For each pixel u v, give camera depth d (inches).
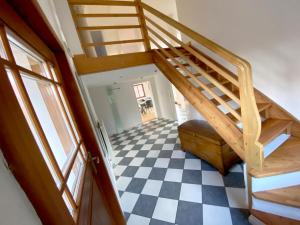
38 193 19.2
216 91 104.0
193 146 114.5
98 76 99.0
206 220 69.0
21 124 18.7
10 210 14.8
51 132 38.1
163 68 93.7
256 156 54.8
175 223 70.8
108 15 88.4
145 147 155.0
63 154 41.7
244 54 87.6
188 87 78.8
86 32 112.2
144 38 100.4
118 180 109.1
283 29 68.2
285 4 65.0
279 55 72.4
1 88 17.2
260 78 82.4
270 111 79.7
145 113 305.3
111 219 60.0
